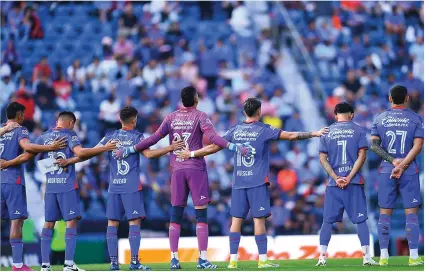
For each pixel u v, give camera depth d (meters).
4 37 68.88
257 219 32.72
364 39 72.25
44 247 33.53
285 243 45.06
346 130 33.09
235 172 33.03
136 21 71.00
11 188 32.88
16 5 70.56
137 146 33.28
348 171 33.00
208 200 33.25
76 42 69.56
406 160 32.78
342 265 34.06
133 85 66.81
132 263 33.59
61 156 33.31
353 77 69.50
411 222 33.47
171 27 70.88
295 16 72.69
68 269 33.16
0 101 64.81
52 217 33.50
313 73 69.75
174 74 68.06
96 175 58.75
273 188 60.38
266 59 70.12
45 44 69.31
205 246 33.03
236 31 71.75
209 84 68.12
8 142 33.12
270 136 32.66
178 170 33.12
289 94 68.38
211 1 72.69
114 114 65.12
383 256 33.59
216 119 65.69
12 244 32.94
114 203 33.72
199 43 70.56
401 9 74.31
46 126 63.75
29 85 65.88
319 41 71.50
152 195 59.12
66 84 66.25
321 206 60.09
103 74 67.31
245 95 67.62
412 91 70.31
